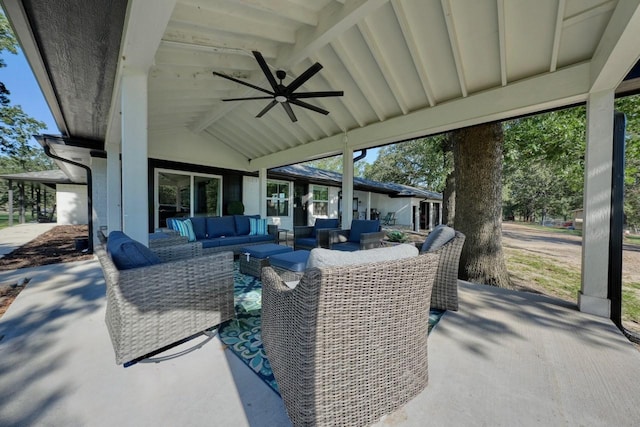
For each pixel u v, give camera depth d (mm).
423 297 1340
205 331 2061
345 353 1130
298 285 1107
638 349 2006
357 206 13875
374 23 2803
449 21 2451
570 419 1255
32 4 1603
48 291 2936
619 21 1818
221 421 1243
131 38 1904
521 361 1708
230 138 6660
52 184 12516
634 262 5488
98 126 4098
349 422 1152
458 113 3320
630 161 5176
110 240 2080
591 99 2459
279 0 2428
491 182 3760
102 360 1688
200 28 2783
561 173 6320
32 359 1688
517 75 2857
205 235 4961
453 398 1382
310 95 3209
